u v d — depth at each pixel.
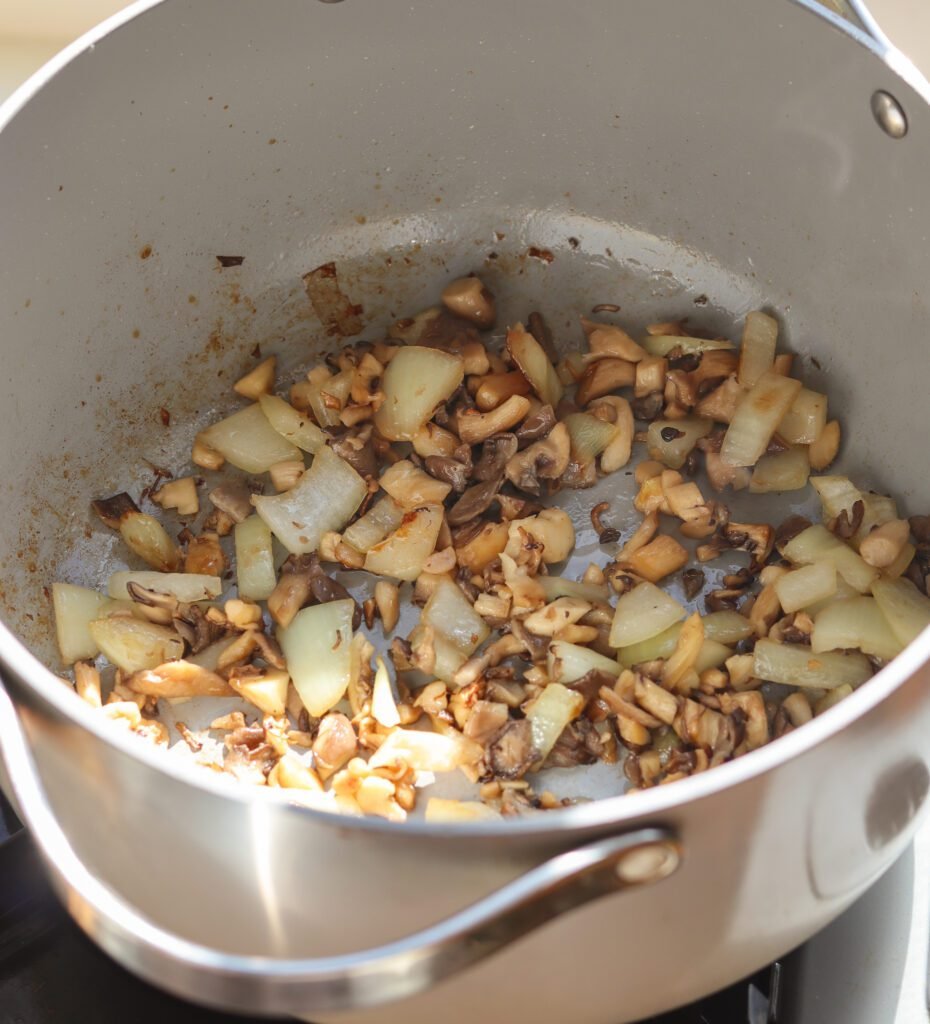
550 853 0.43
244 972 0.43
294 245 0.62
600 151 0.61
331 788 0.55
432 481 0.60
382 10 0.57
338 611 0.57
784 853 0.46
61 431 0.59
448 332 0.63
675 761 0.54
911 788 0.47
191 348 0.61
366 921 0.45
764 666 0.56
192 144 0.58
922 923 0.53
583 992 0.47
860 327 0.59
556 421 0.61
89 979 0.52
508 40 0.58
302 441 0.61
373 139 0.60
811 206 0.58
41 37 0.69
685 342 0.62
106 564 0.59
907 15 0.66
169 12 0.55
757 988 0.52
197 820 0.44
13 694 0.46
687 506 0.59
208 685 0.56
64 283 0.57
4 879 0.52
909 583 0.57
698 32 0.56
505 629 0.57
